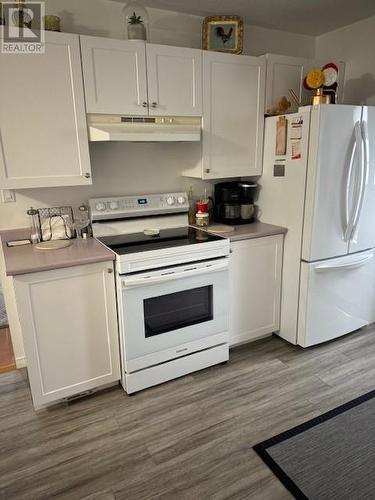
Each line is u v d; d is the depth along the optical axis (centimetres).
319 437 185
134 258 201
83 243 229
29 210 226
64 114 203
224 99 247
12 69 186
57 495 157
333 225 247
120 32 241
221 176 260
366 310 289
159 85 224
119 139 204
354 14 272
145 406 212
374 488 157
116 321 213
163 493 157
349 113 230
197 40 269
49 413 207
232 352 268
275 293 271
